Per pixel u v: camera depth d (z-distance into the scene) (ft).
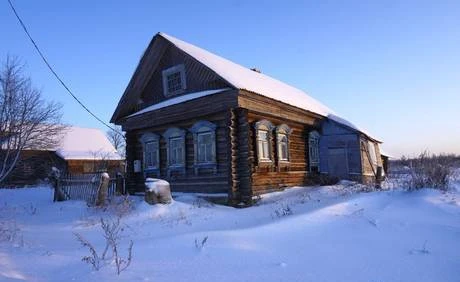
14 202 59.88
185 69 54.65
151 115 56.03
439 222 26.03
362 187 48.80
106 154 122.93
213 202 47.88
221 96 46.62
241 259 18.54
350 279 15.74
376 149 83.20
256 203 45.68
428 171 40.73
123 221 35.37
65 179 58.03
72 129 131.34
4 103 51.93
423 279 15.70
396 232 23.82
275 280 15.64
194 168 52.08
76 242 26.78
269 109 51.57
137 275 16.42
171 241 22.29
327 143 67.62
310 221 26.68
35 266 18.98
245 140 46.62
